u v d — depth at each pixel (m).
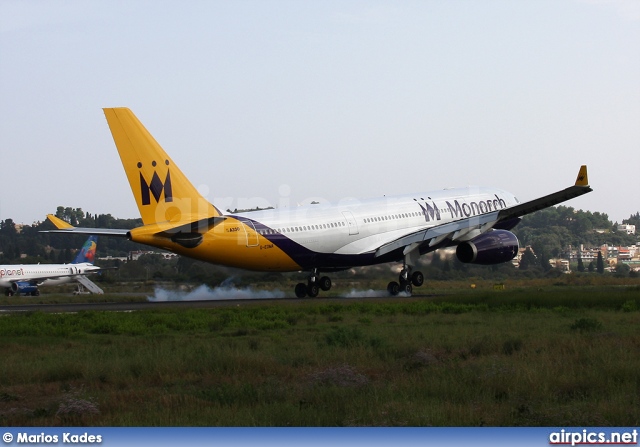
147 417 45.66
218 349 68.75
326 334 80.12
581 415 44.09
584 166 130.75
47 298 177.62
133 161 115.44
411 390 51.16
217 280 188.75
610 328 83.75
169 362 62.25
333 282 172.38
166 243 118.81
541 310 108.50
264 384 54.62
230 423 44.03
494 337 74.38
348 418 44.28
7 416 47.44
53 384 57.28
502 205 177.12
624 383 52.06
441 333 80.50
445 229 145.88
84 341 81.81
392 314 106.12
